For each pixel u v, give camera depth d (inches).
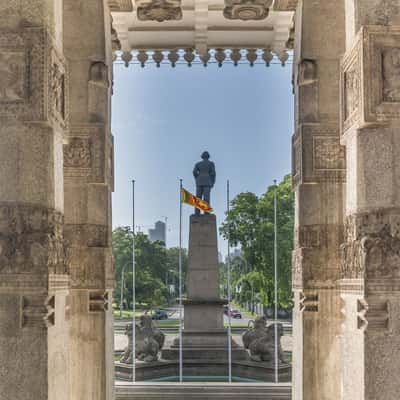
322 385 498.6
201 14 709.3
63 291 347.9
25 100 315.0
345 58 359.6
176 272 4763.8
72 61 526.9
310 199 511.2
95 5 530.6
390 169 324.8
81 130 521.7
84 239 518.3
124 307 3762.3
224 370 1171.3
